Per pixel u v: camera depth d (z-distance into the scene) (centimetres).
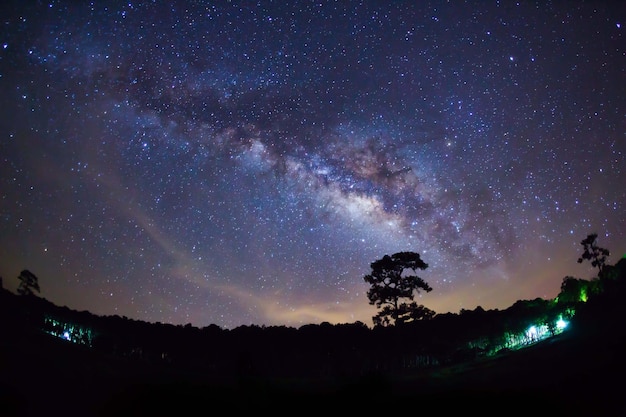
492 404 1781
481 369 2289
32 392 1689
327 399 1841
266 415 1745
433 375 2353
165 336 2755
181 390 1950
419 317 3359
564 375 1909
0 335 2117
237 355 2712
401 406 1805
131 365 2258
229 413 1755
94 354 2297
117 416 1675
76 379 1881
